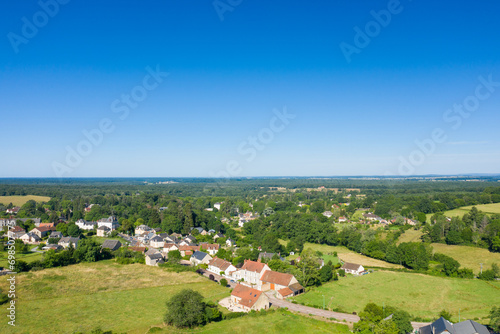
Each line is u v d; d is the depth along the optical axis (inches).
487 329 2549.2
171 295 3467.0
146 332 2566.4
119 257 4859.7
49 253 4414.4
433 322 2588.6
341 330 2647.6
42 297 3255.4
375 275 4259.4
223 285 3900.1
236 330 2637.8
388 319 2642.7
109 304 3157.0
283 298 3464.6
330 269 4057.6
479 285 3759.8
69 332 2541.8
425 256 4515.3
